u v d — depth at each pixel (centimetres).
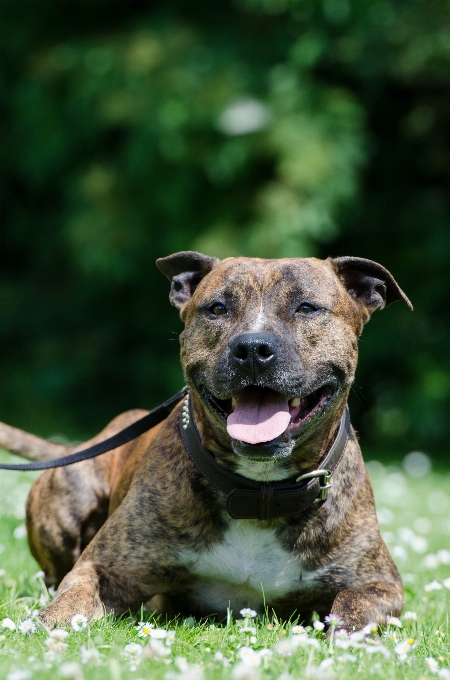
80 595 387
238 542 411
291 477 407
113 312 1647
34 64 1558
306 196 1391
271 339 385
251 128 1371
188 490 412
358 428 1580
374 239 1540
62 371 1589
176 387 1516
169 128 1406
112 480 508
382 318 1486
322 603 423
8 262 1769
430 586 453
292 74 1427
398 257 1524
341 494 419
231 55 1458
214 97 1411
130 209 1498
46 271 1712
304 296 412
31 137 1559
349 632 380
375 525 429
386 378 1555
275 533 410
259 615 427
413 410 1459
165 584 421
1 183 1695
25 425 1539
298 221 1375
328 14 1392
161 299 1596
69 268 1686
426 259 1481
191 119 1416
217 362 395
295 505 403
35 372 1612
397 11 1398
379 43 1391
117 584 414
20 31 1622
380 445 1538
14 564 532
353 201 1434
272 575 412
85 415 1614
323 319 412
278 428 383
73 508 496
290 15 1467
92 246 1482
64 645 319
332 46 1427
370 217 1523
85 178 1515
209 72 1440
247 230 1409
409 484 1046
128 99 1448
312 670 291
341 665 306
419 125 1473
